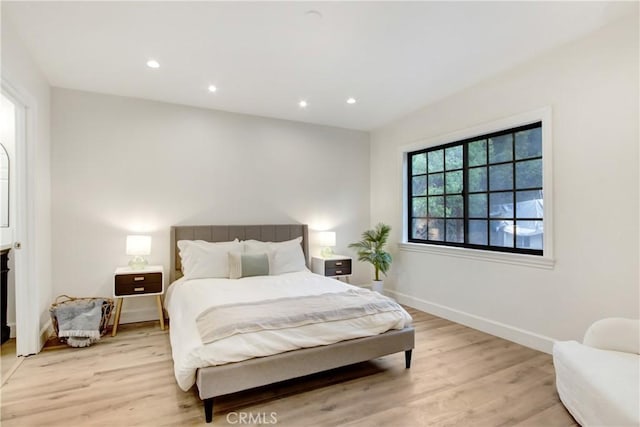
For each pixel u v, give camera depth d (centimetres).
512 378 246
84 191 354
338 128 508
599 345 214
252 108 420
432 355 288
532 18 236
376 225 505
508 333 322
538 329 298
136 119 379
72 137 350
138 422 191
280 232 453
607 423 162
